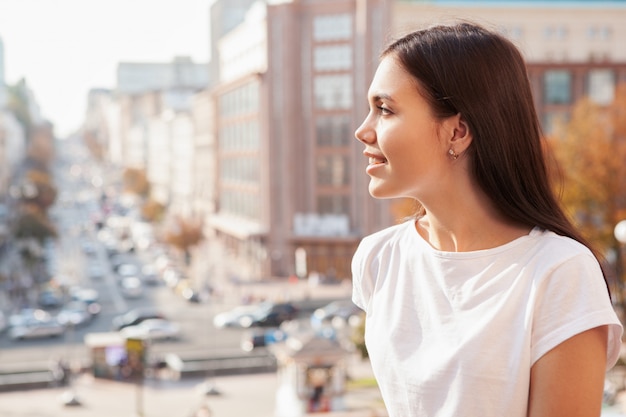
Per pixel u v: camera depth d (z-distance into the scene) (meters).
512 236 1.67
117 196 147.38
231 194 76.50
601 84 56.44
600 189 34.50
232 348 41.28
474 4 60.78
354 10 60.09
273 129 63.72
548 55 62.72
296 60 62.28
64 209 127.06
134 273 68.12
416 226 1.86
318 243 62.19
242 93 70.69
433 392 1.62
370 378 31.94
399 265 1.82
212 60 103.38
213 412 29.61
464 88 1.62
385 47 1.75
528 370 1.54
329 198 62.19
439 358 1.62
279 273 63.91
